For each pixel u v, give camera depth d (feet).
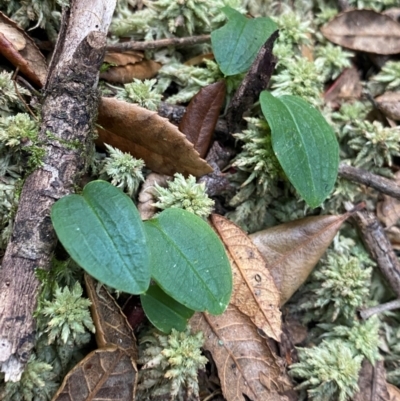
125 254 0.30
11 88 0.39
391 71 0.52
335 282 0.43
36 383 0.33
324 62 0.52
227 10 0.45
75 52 0.35
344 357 0.41
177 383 0.36
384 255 0.46
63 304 0.34
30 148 0.34
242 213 0.45
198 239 0.34
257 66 0.41
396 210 0.49
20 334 0.30
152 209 0.40
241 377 0.39
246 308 0.39
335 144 0.40
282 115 0.40
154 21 0.48
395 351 0.45
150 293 0.36
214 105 0.43
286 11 0.54
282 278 0.42
